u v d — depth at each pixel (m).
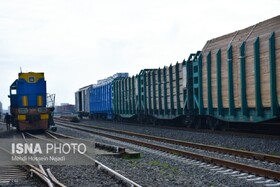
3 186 10.39
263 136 19.30
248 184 9.87
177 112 28.39
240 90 20.25
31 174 11.82
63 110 105.50
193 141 20.45
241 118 20.89
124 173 11.85
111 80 47.28
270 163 12.68
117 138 23.55
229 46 21.41
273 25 18.41
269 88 18.16
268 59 18.22
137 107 37.22
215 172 11.80
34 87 31.14
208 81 23.83
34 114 30.58
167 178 10.93
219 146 17.73
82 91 64.88
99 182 10.69
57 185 10.11
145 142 19.78
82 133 29.25
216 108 23.23
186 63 26.67
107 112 48.91
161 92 31.88
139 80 36.75
